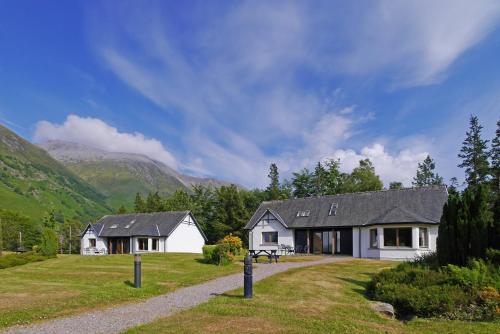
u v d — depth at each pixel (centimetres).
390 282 1570
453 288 1430
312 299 1398
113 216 6306
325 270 2183
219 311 1179
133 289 1498
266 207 4619
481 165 5669
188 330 975
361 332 1042
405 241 3181
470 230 1730
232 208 6606
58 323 1048
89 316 1128
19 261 3350
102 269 2381
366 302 1420
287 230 4141
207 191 8050
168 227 5459
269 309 1218
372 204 3766
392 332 1087
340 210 3916
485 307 1316
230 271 2130
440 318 1316
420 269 1684
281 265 2456
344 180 7081
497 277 1473
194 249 5788
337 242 3872
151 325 1020
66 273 2216
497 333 1130
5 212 8025
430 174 7738
